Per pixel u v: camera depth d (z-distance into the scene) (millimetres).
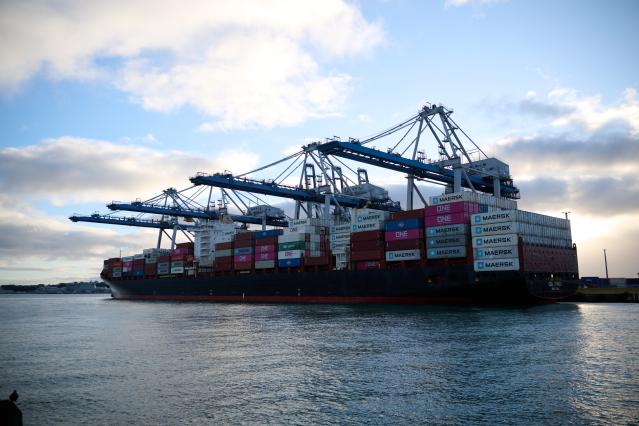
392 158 80312
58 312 86062
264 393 20359
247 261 97000
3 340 40375
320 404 18625
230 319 55594
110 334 43656
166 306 90938
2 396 20594
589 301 80812
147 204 120500
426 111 88125
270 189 96250
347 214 109062
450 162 83688
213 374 24281
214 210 128250
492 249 61219
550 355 28062
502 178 89125
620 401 18516
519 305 64562
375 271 73312
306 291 84500
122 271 137250
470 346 31453
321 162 95250
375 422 16469
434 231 66750
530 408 17766
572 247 72438
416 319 48844
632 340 33406
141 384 22375
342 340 35438
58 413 17969
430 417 16891
